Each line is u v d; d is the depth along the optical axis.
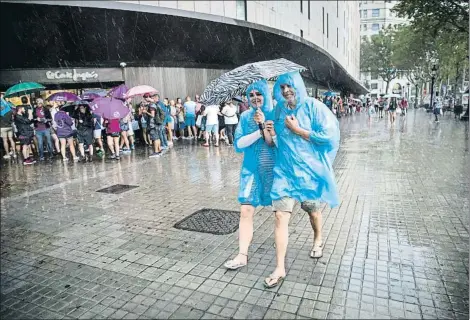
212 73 19.66
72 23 13.76
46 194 7.27
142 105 14.30
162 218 5.53
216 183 7.62
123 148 13.22
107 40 15.09
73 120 11.58
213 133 14.34
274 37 20.69
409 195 6.34
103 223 5.41
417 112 40.53
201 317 3.02
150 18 15.08
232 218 5.38
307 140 3.47
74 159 11.34
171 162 10.37
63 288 3.59
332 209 5.64
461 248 4.13
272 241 4.51
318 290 3.33
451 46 17.72
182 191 7.07
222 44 18.50
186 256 4.17
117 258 4.20
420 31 16.94
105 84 16.48
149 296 3.38
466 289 3.27
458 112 25.53
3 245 4.71
